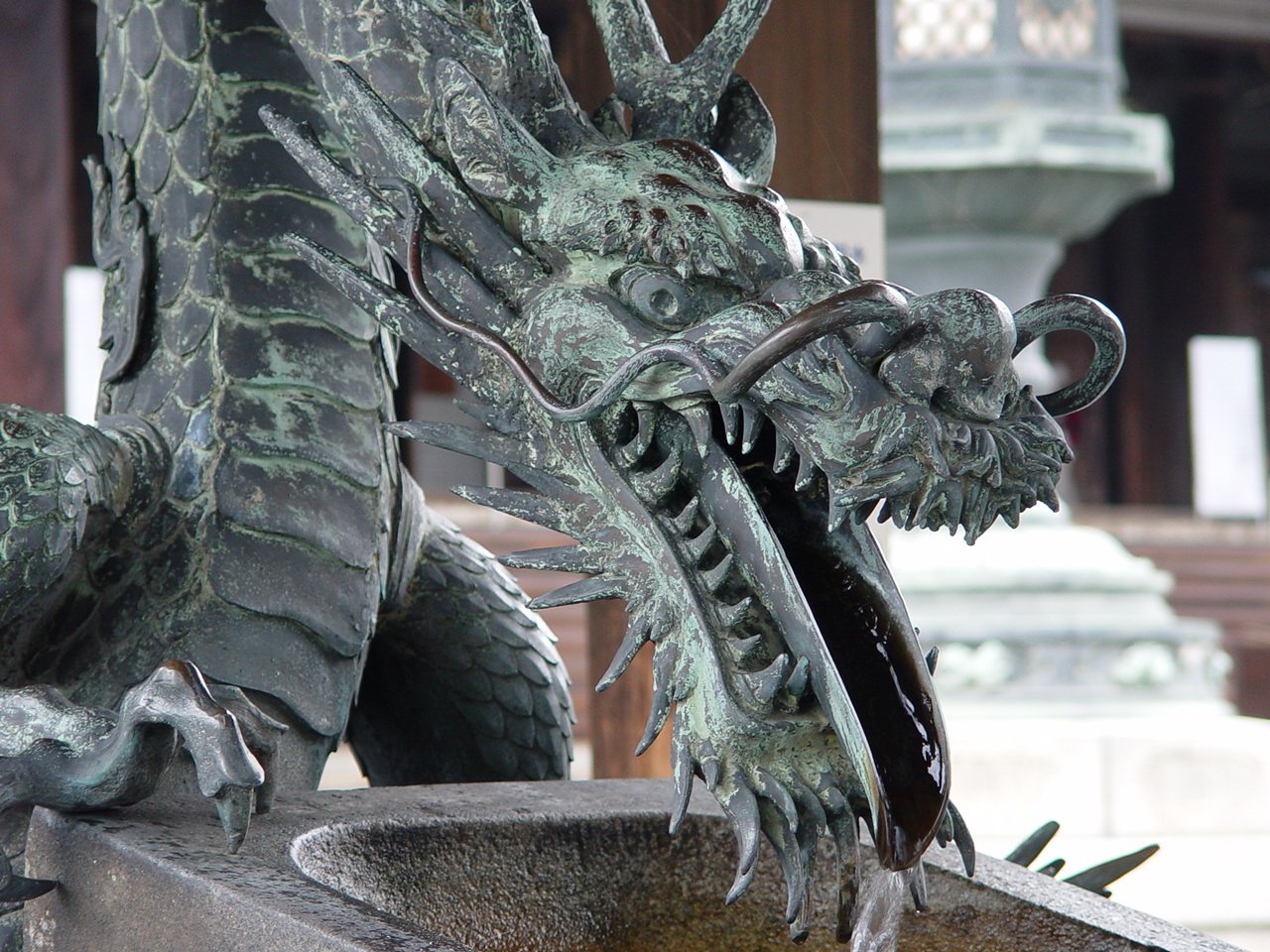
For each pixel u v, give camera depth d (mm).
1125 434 24797
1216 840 5754
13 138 11172
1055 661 7254
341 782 7812
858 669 1521
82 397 11469
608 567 1583
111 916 1556
